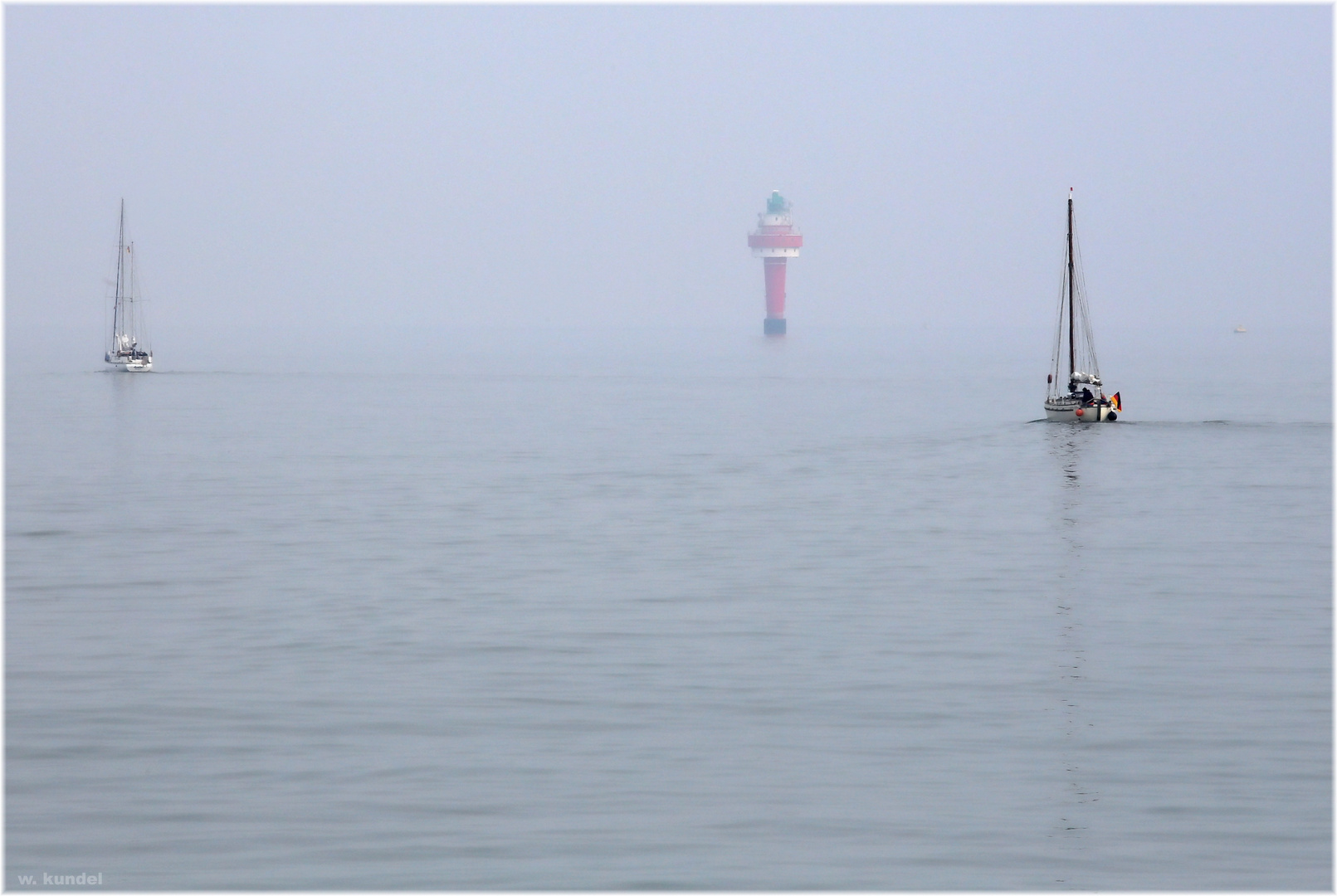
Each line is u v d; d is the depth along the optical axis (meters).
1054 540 168.00
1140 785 80.88
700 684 100.50
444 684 100.25
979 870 70.38
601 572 145.50
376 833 74.12
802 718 92.69
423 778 81.38
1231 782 81.25
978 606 128.88
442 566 148.50
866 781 81.44
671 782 81.12
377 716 92.75
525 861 71.00
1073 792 79.62
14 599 131.00
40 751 85.88
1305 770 83.06
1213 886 69.00
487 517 186.25
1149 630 118.94
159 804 77.69
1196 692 99.38
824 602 129.88
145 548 160.75
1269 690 99.62
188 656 108.31
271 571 145.25
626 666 105.75
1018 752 86.12
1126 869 70.56
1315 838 73.88
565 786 80.31
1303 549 161.75
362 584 138.00
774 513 191.50
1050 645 112.94
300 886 68.56
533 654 109.31
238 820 75.62
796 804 77.88
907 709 94.94
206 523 180.50
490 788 79.81
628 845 72.81
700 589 136.00
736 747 86.75
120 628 118.38
